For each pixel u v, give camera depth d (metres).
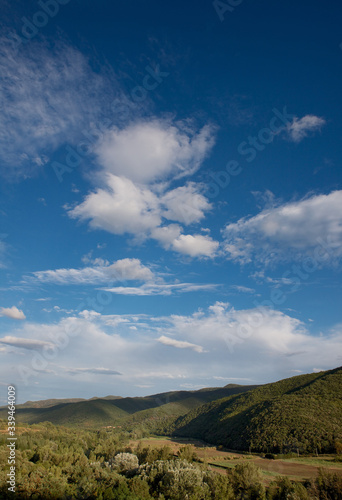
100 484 40.25
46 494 37.25
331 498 33.03
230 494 35.91
